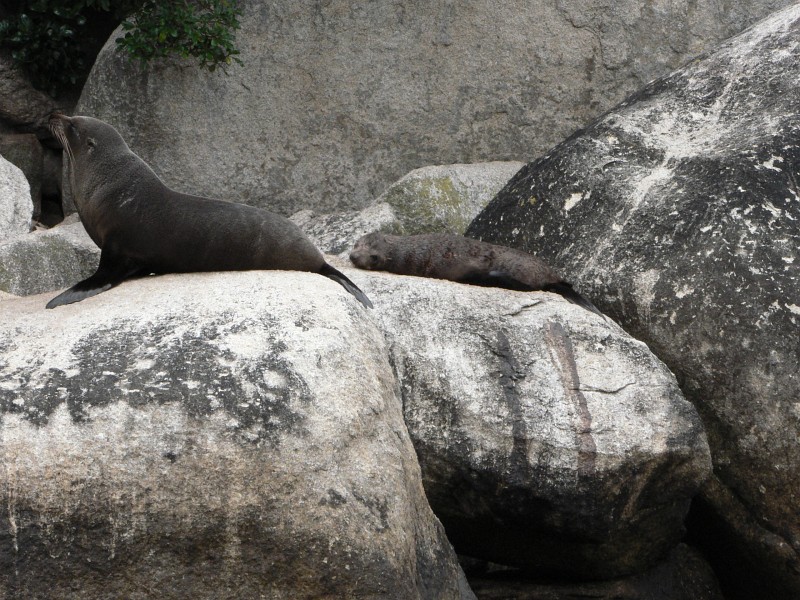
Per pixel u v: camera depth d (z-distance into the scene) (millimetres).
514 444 25812
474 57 46344
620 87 46344
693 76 37750
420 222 41781
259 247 26547
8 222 39688
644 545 28500
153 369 19969
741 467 29016
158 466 18953
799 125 33219
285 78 46500
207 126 46656
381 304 27562
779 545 28641
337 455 19953
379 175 46844
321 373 20844
